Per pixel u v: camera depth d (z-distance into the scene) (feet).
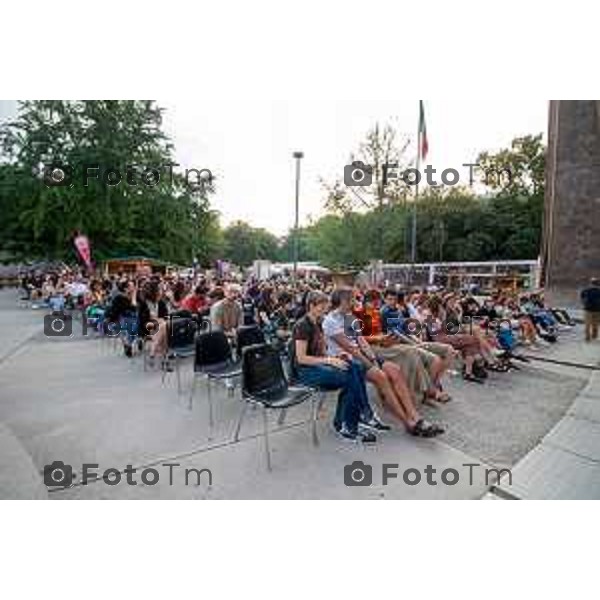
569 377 20.92
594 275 55.31
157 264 91.81
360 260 70.74
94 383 19.34
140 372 21.33
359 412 13.32
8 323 38.19
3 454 11.94
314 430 13.07
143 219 90.63
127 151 88.38
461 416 15.35
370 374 13.87
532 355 25.94
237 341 18.10
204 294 27.96
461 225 126.72
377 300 21.63
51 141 86.38
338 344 14.11
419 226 124.77
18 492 10.12
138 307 24.00
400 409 13.67
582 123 55.88
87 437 13.41
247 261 271.49
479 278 74.38
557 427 14.38
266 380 13.15
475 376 20.15
